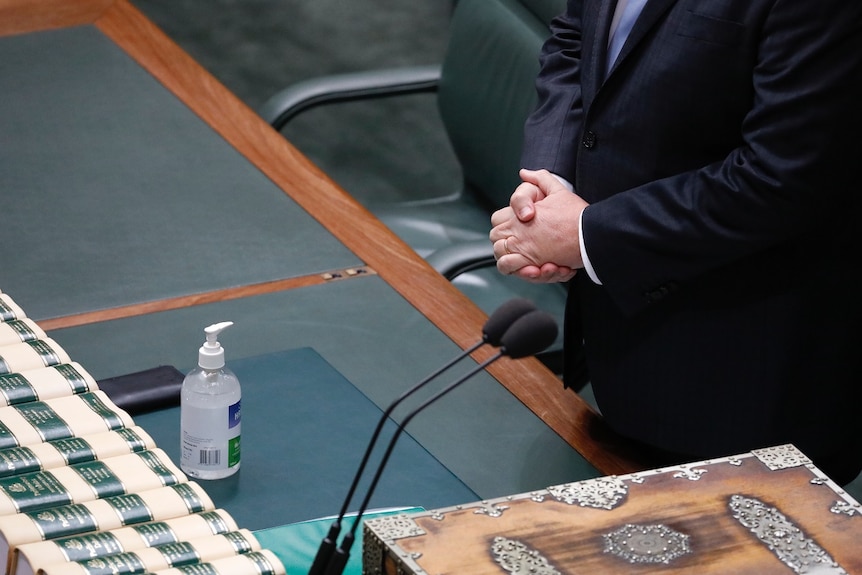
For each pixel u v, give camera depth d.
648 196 6.66
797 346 6.86
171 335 7.48
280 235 8.61
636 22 6.74
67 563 4.84
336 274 8.20
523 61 10.59
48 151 9.42
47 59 10.70
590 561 4.64
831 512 5.00
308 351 7.37
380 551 4.71
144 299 7.84
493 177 11.02
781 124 6.18
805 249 6.77
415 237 11.00
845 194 6.69
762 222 6.37
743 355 6.89
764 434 6.95
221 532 5.17
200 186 9.13
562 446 6.79
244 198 9.02
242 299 7.88
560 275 7.14
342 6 20.45
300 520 5.97
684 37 6.60
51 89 10.27
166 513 5.25
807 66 6.07
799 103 6.11
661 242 6.61
